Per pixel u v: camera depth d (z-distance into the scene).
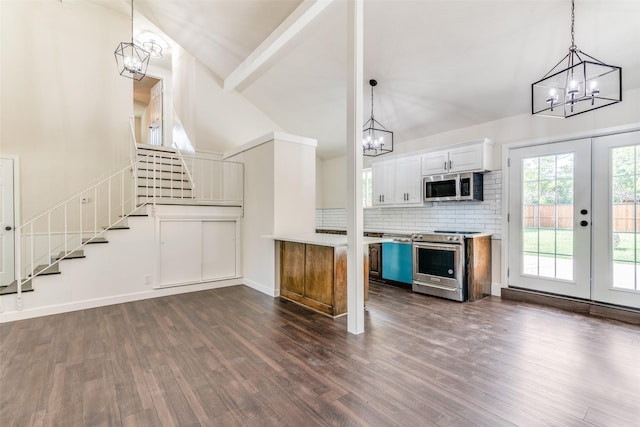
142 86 8.20
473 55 3.35
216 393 1.92
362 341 2.71
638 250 3.17
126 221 4.27
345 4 3.22
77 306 3.59
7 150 4.29
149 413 1.73
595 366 2.25
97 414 1.72
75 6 4.83
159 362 2.32
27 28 4.46
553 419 1.67
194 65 5.72
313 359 2.37
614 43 2.79
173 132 7.05
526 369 2.21
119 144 5.16
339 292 3.36
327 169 7.14
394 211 5.61
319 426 1.62
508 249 4.16
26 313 3.30
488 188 4.34
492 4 2.76
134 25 5.49
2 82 4.26
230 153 5.31
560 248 3.71
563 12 2.67
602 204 3.40
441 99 4.18
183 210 4.39
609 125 3.32
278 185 4.25
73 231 4.72
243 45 4.58
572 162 3.62
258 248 4.54
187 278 4.44
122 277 3.91
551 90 2.44
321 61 4.25
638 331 2.93
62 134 4.69
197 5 4.11
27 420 1.67
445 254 4.12
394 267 4.87
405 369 2.21
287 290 4.04
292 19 3.43
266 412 1.74
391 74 3.99
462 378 2.09
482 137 4.41
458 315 3.42
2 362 2.31
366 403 1.82
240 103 6.13
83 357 2.39
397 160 5.14
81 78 4.86
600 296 3.41
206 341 2.70
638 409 1.75
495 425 1.62
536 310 3.60
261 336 2.81
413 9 3.02
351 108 2.86
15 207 4.27
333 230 6.23
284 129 6.52
